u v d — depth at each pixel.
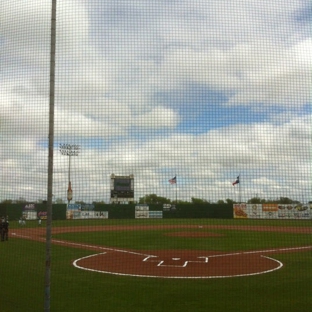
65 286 10.05
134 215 36.53
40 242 20.50
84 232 27.19
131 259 15.05
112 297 8.98
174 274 11.80
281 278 11.11
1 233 20.50
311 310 7.98
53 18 6.36
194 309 8.04
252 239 23.03
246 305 8.33
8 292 9.26
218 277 11.29
